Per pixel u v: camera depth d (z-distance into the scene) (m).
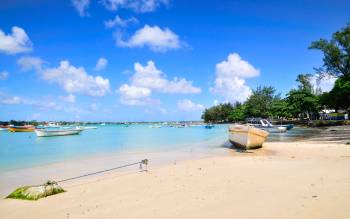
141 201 8.55
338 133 37.84
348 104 57.12
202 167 14.46
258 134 23.84
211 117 143.38
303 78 79.00
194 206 7.57
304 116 89.69
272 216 6.35
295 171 11.70
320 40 53.38
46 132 58.56
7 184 12.84
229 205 7.40
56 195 10.05
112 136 57.94
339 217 5.96
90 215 7.61
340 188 8.30
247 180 10.35
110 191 10.25
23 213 8.17
